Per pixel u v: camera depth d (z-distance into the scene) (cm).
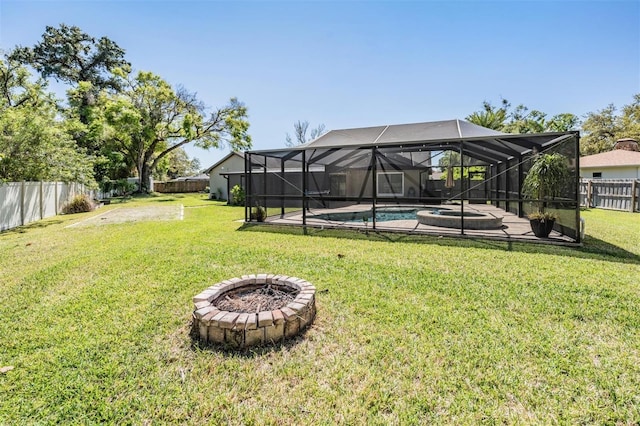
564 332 269
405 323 288
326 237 720
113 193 2602
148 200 2234
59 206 1318
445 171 1648
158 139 2669
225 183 2372
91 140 2303
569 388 201
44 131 1116
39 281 414
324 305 327
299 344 254
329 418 179
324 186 1579
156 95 2508
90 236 752
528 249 574
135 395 198
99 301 345
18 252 592
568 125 2184
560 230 696
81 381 210
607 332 269
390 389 202
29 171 1145
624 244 607
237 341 246
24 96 1356
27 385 206
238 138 2748
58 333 274
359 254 548
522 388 201
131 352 244
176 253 560
